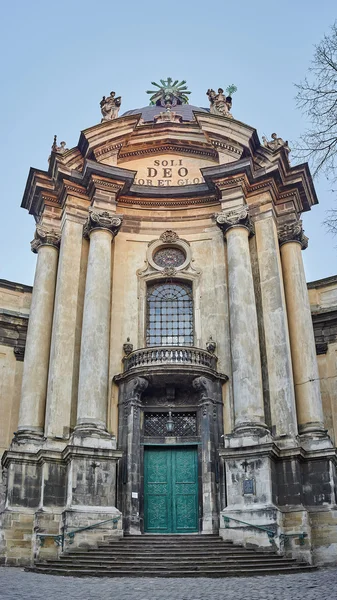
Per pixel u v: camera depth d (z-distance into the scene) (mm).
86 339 19516
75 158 23172
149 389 19984
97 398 18703
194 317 21703
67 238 21625
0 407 22375
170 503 18875
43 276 21766
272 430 18656
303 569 14141
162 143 24469
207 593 10172
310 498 17484
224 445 18797
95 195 21953
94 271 20609
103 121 23766
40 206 23375
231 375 20172
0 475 20203
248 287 20375
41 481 17641
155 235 23219
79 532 16031
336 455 18188
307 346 20250
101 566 13711
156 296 22547
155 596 9859
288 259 21844
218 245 22641
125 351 20703
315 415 19125
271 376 19375
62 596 9773
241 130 23047
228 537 16328
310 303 24047
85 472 17172
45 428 18984
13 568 16000
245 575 13172
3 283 24344
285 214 22625
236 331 19688
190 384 19812
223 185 22234
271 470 17078
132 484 18375
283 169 22703
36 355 20484
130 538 16312
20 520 17422
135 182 24047
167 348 19875
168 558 14352
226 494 17438
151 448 19516
